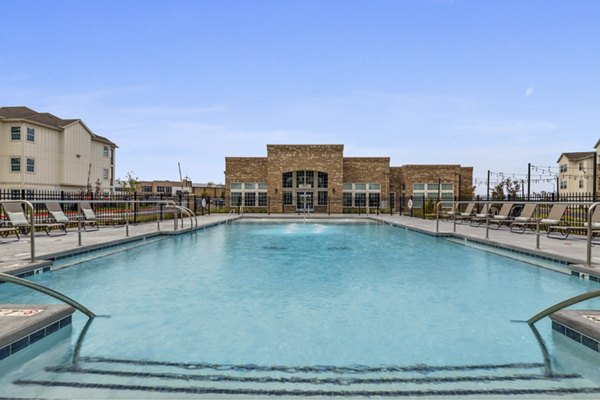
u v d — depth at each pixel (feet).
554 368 7.91
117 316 11.49
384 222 54.39
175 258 22.74
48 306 10.03
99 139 100.78
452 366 8.02
